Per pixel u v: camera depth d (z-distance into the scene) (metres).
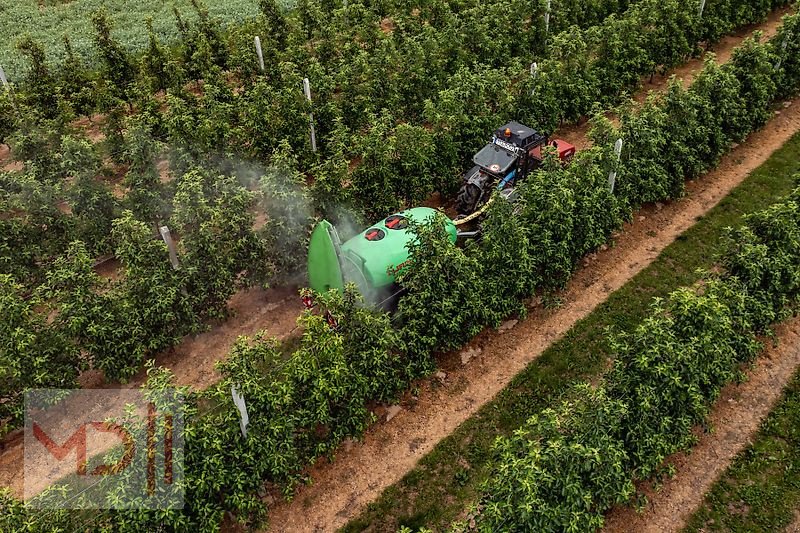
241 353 9.69
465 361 13.02
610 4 24.91
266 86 17.30
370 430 11.70
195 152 16.14
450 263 11.66
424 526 10.13
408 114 19.62
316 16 24.59
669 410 10.13
